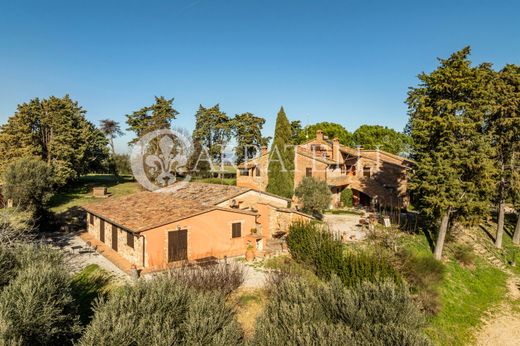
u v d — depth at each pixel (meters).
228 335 10.48
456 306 20.98
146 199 28.25
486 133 30.30
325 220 34.91
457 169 25.08
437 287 20.89
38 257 15.50
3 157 42.25
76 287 17.28
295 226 23.27
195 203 24.83
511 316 20.77
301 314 11.40
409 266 20.25
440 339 17.50
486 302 22.53
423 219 35.44
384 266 17.98
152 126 54.97
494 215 44.34
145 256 20.11
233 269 18.25
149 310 10.67
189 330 10.13
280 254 23.53
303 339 9.92
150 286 11.89
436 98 26.34
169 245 20.97
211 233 22.73
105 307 10.59
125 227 20.91
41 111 45.28
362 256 18.66
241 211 24.14
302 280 14.29
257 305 15.38
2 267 14.42
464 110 25.19
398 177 41.56
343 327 10.97
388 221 32.00
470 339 18.11
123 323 9.61
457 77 24.67
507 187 32.03
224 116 65.44
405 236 30.00
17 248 16.00
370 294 12.98
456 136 26.16
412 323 11.62
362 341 10.28
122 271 20.00
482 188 25.11
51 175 34.31
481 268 27.58
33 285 11.57
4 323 9.59
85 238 28.55
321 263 19.52
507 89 29.81
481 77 24.53
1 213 25.75
